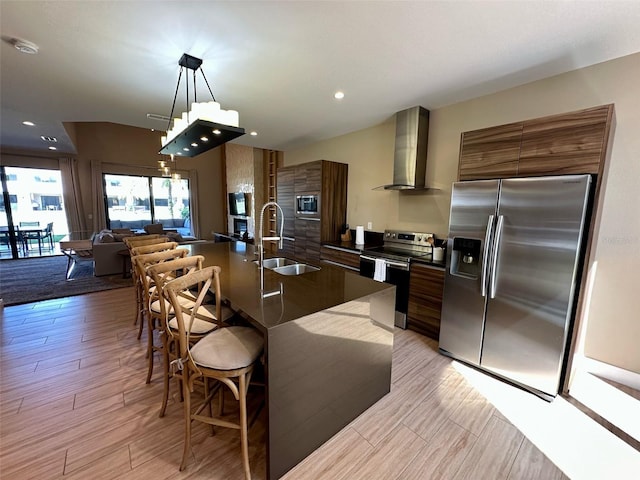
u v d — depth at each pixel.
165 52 2.21
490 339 2.40
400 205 3.93
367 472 1.54
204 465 1.55
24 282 4.88
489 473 1.55
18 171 6.83
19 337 2.95
